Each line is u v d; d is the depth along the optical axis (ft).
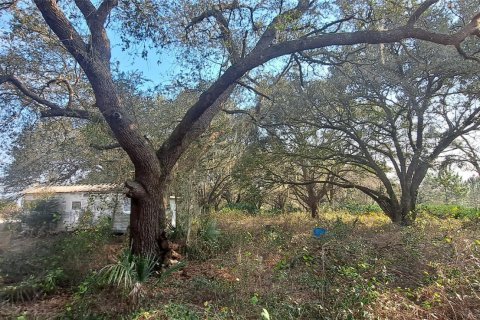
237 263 25.62
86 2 28.25
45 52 32.40
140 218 28.76
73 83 35.27
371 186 74.23
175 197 38.19
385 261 23.93
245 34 30.42
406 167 55.93
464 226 38.81
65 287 24.48
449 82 45.34
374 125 50.80
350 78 41.19
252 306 18.34
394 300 18.06
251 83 42.96
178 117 41.78
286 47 27.45
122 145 28.14
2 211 43.86
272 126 47.06
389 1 27.48
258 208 84.02
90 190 48.34
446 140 50.93
